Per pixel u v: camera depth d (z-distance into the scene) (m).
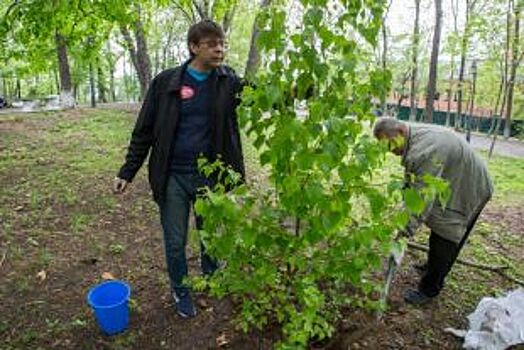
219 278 2.71
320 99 2.14
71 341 3.02
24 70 6.42
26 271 3.83
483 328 3.07
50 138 9.13
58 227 4.71
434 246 3.33
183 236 3.15
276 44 2.06
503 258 4.50
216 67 2.96
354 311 3.21
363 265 2.31
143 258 4.12
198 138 3.00
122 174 3.16
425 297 3.53
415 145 3.13
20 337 3.04
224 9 7.82
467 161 3.13
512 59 10.54
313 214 2.23
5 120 11.16
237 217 2.23
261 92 2.13
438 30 12.07
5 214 4.98
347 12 2.02
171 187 3.05
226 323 3.20
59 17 4.71
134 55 11.91
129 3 5.22
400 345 3.05
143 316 3.28
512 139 16.45
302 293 2.45
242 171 3.21
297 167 2.11
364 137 2.06
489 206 6.34
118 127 10.61
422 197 2.08
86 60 5.95
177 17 16.64
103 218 4.98
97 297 3.12
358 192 2.15
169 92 2.93
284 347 2.37
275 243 2.39
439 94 20.30
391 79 2.13
